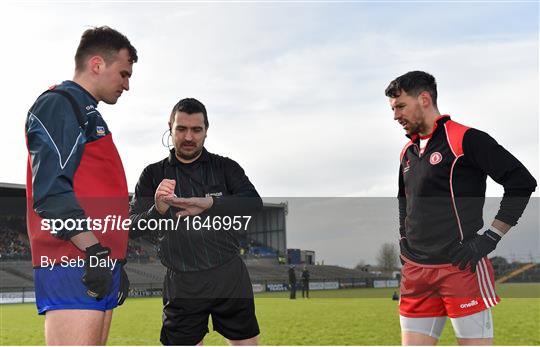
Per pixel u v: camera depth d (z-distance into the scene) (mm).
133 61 2164
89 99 2016
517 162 2229
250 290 2672
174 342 2578
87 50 2059
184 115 2582
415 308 2516
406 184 2529
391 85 2504
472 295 2336
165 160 2746
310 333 6477
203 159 2676
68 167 1810
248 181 2703
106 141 2045
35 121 1847
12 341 6262
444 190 2361
